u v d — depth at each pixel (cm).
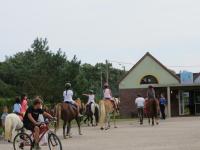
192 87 5641
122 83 5922
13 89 5431
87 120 4056
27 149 1736
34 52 7162
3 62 6931
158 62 5866
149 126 3256
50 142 1603
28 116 1669
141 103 3619
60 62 5941
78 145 1970
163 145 1831
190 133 2416
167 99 5469
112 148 1786
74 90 5856
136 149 1714
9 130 2228
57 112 2367
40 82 5297
